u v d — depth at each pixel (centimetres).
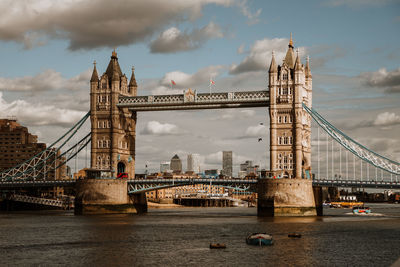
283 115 18812
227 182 19162
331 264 8919
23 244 10931
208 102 19750
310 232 12988
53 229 13738
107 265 8781
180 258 9350
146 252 9944
